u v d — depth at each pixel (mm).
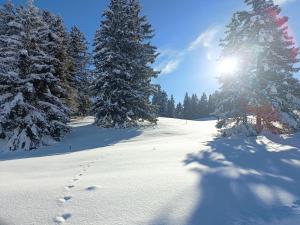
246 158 10734
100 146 20812
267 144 15609
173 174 7797
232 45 23453
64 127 25922
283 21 22641
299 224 4457
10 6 31984
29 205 5582
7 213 5227
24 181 7770
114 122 30281
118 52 31422
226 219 4738
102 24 32875
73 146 22234
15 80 23984
